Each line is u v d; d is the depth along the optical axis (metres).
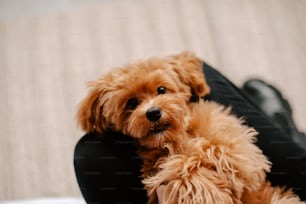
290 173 0.85
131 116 0.72
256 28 1.60
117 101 0.74
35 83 1.60
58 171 1.41
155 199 0.70
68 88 1.56
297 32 1.57
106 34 1.66
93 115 0.78
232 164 0.65
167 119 0.71
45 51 1.66
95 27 1.68
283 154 0.85
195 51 1.57
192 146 0.67
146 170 0.73
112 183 0.76
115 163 0.77
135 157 0.77
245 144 0.70
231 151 0.67
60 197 1.36
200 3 1.68
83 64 1.61
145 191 0.76
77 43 1.66
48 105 1.54
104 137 0.80
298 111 1.42
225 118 0.74
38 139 1.48
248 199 0.70
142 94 0.74
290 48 1.54
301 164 0.85
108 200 0.76
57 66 1.62
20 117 1.53
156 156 0.73
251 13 1.64
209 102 0.81
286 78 1.49
